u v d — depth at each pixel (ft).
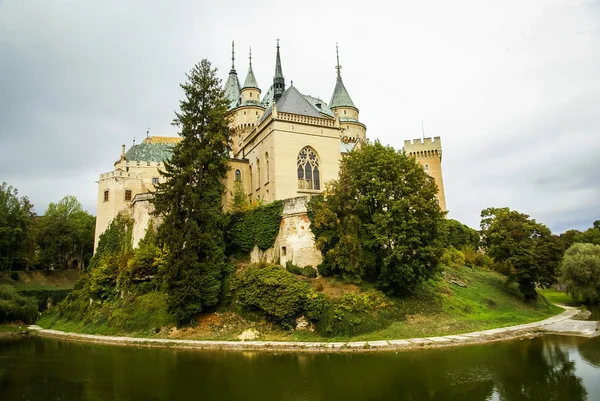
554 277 178.19
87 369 97.40
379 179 136.46
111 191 232.73
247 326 126.72
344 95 326.44
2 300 190.29
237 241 159.12
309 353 103.19
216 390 77.71
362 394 73.20
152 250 157.99
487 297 161.99
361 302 121.60
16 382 88.74
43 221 280.92
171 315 136.46
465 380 79.41
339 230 136.46
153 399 74.33
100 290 170.30
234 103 294.25
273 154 181.06
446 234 142.00
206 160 144.25
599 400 68.49
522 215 184.14
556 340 114.83
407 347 105.09
